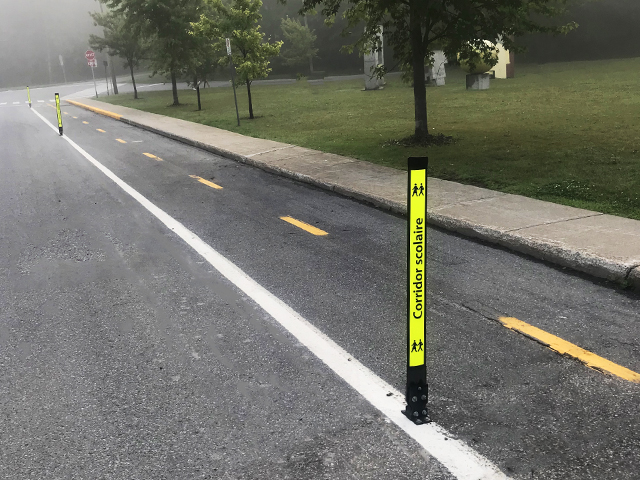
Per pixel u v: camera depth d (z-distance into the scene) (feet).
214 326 17.06
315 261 22.58
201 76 105.70
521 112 60.75
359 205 31.22
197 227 28.25
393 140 48.93
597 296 18.17
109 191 37.68
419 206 11.16
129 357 15.35
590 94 71.10
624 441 11.14
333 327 16.69
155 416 12.57
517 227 23.94
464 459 10.76
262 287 20.06
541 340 15.38
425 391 11.92
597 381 13.32
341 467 10.69
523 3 45.57
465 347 15.14
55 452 11.46
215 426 12.12
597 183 30.37
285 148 49.32
